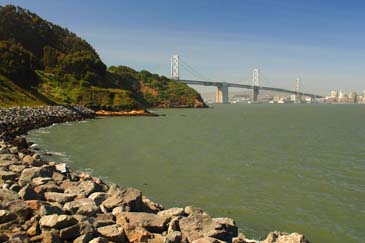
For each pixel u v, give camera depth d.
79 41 194.00
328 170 31.44
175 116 125.25
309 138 59.16
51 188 14.70
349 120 111.62
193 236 11.38
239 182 26.27
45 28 181.62
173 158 36.34
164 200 21.36
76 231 10.22
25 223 10.43
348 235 16.75
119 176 27.27
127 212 12.62
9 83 93.50
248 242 12.34
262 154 40.44
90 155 36.38
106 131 63.59
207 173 29.19
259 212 19.53
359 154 41.25
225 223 13.09
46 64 149.12
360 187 25.42
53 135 53.00
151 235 10.93
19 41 161.38
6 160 20.55
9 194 12.13
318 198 22.45
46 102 96.81
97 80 149.12
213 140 54.25
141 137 55.97
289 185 25.69
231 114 148.75
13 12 169.88
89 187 15.33
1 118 53.44
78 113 93.44
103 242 9.88
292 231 17.05
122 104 123.38
